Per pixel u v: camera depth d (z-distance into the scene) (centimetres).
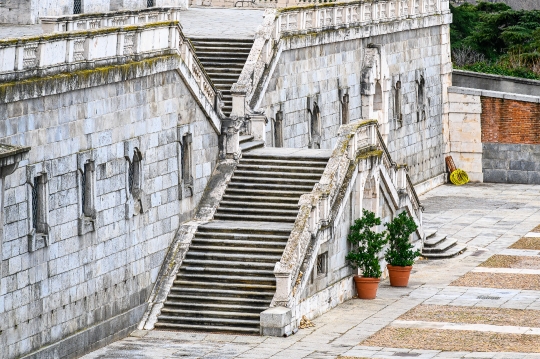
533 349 4369
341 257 5094
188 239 4906
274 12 5866
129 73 4519
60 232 4194
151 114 4716
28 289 4041
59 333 4200
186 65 4925
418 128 7344
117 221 4519
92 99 4341
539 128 7538
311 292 4812
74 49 4256
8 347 3950
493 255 5881
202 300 4706
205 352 4331
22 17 5672
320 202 4925
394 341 4481
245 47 5897
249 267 4791
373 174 5306
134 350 4359
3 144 3791
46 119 4100
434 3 7544
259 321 4581
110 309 4484
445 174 7694
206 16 6925
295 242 4731
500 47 9662
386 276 5488
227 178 5203
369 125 5391
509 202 7056
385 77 6831
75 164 4262
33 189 4072
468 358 4262
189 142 5012
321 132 6256
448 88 7688
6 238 3925
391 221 5556
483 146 7631
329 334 4581
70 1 5912
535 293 5181
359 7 6569
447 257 5853
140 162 4653
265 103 5725
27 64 4019
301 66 6053
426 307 4966
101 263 4428
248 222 5047
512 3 10538
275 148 5488
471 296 5141
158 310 4684
